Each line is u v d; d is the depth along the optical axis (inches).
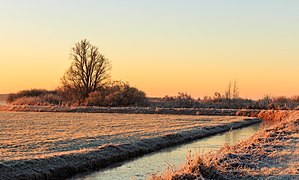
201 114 3218.5
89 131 1529.3
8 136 1300.4
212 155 739.4
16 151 956.6
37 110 3491.6
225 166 653.9
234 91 4638.3
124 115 2886.3
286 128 1396.4
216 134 1747.0
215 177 579.2
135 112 3287.4
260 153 802.2
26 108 3577.8
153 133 1472.7
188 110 3289.9
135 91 3858.3
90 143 1144.2
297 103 4256.9
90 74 3833.7
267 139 1058.7
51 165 820.0
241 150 849.5
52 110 3447.3
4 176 703.7
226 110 3297.2
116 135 1378.0
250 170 634.2
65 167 836.6
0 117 2468.0
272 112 3021.7
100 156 963.3
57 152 952.9
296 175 585.9
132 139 1262.3
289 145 928.3
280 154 792.9
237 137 1611.7
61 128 1659.7
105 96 3730.3
